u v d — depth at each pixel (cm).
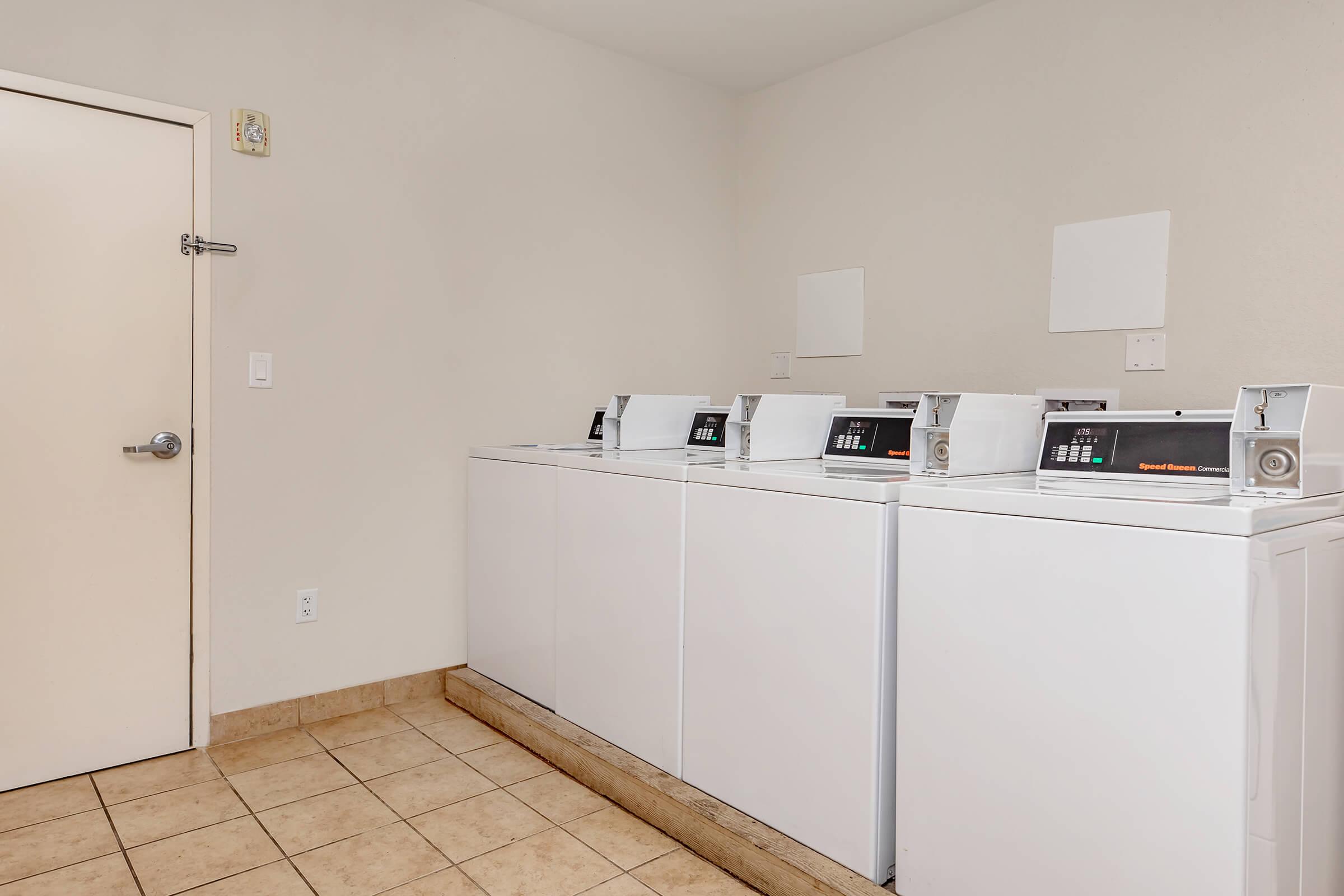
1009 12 278
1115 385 253
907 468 214
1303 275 216
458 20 289
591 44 326
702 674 198
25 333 212
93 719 226
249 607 251
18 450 212
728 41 321
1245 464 146
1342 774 149
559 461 246
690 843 192
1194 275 236
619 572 223
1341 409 152
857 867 163
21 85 209
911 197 310
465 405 294
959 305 294
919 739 153
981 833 144
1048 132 268
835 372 340
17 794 213
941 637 150
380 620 278
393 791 219
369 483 273
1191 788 120
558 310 320
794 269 357
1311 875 138
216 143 240
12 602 213
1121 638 127
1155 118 243
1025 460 220
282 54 251
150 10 228
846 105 334
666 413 283
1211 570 117
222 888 173
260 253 248
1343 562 147
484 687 272
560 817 206
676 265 360
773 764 180
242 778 224
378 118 271
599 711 231
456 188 290
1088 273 259
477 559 288
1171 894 122
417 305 282
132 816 202
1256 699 117
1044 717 136
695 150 365
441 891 173
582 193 326
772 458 237
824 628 169
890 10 292
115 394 225
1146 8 245
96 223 221
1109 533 128
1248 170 225
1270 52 221
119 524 227
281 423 254
